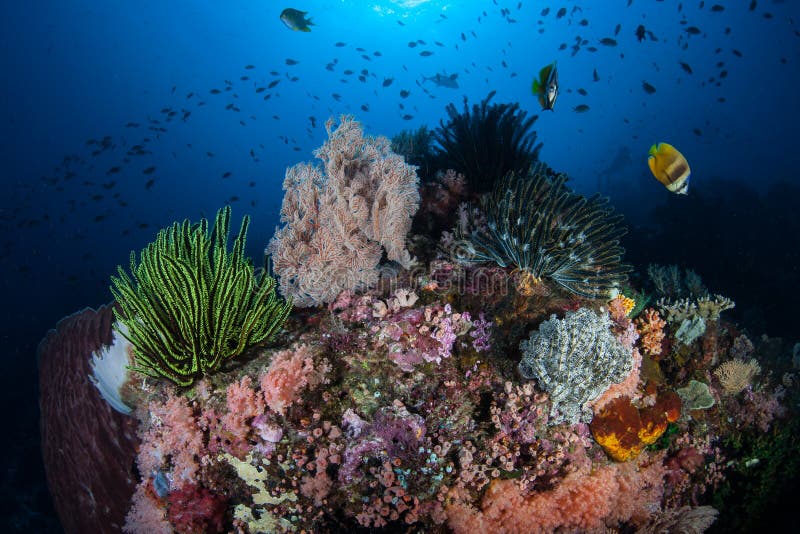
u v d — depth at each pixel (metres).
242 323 3.86
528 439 3.51
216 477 3.60
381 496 3.32
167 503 3.79
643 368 4.57
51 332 5.37
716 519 5.46
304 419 3.36
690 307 5.32
